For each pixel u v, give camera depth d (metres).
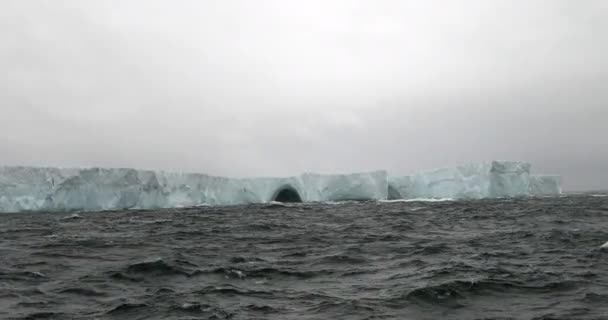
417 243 16.84
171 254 14.67
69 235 20.72
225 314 8.09
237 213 35.00
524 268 11.69
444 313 8.18
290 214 33.72
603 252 13.87
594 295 9.04
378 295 9.29
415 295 9.13
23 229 23.52
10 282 10.59
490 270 11.43
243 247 16.47
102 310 8.38
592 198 52.72
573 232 18.89
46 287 10.15
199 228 23.66
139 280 10.84
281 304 8.76
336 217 30.44
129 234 21.02
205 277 11.13
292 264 12.84
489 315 8.01
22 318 7.86
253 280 10.87
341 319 7.82
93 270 12.12
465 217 28.50
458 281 10.07
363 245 16.45
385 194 50.66
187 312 8.23
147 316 8.01
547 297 9.02
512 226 22.67
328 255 14.25
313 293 9.55
